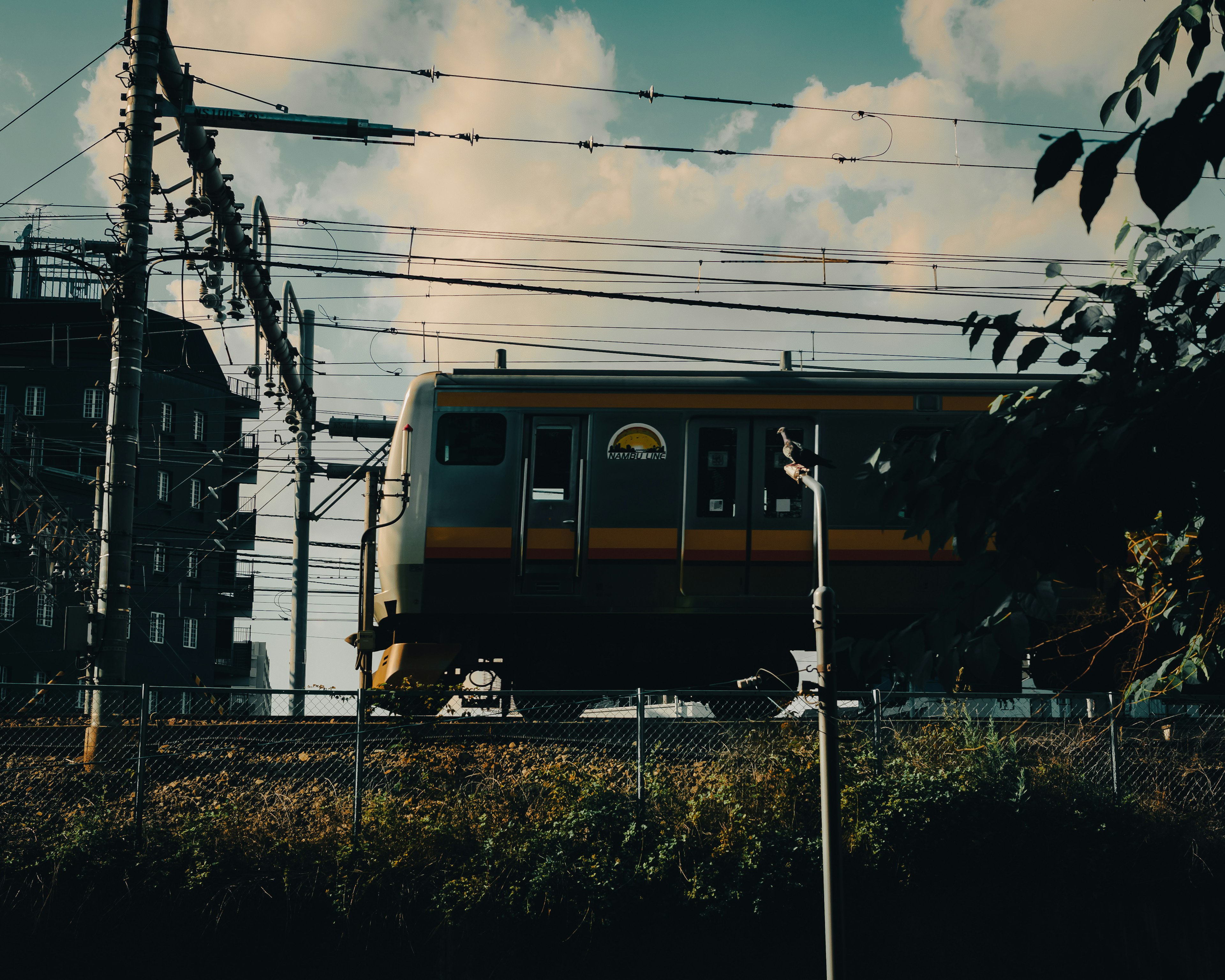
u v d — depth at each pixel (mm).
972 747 10875
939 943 10305
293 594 19656
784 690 11672
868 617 12453
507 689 13023
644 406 12680
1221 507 3268
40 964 9914
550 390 12773
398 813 10727
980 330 4230
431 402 12797
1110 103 2961
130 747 11008
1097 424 3553
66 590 15461
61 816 10570
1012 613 3533
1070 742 11172
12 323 36500
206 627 39031
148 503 37188
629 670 12930
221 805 10734
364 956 10148
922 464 4102
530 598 12477
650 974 10148
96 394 36344
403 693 11102
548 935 10211
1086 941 10289
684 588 12391
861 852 10406
